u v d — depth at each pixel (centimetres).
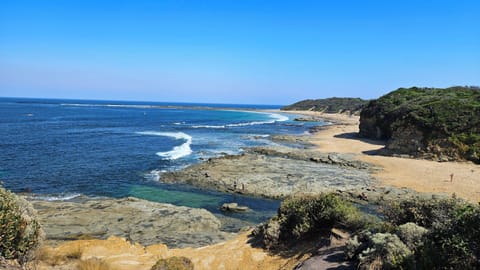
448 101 3938
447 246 623
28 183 2562
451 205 992
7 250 741
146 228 1573
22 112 11075
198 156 3772
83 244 1264
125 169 3092
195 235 1513
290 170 2911
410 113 3956
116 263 1098
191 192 2434
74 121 8369
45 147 4175
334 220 1162
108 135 5628
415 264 642
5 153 3672
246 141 5181
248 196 2356
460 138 3369
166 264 923
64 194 2303
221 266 1127
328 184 2502
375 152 3978
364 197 2234
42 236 913
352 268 811
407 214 1043
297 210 1270
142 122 8856
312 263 895
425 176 2708
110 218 1683
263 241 1276
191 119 10656
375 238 809
